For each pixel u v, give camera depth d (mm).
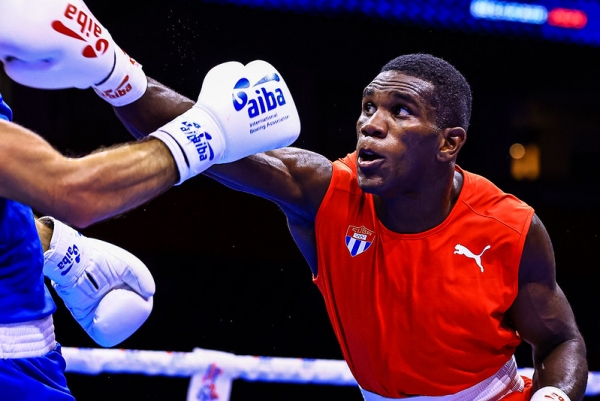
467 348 2008
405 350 2018
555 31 8008
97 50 1527
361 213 2041
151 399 5102
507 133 8102
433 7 7723
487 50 7961
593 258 6469
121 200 1432
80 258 1991
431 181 1956
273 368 3240
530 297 2045
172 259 5996
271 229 6047
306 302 6148
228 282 6086
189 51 6355
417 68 1943
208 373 3182
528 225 1999
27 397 1568
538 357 2154
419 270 1986
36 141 1380
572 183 8062
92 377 5074
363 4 7488
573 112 8156
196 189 5984
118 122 6285
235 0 6723
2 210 1570
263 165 1971
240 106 1614
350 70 7559
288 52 7285
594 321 6367
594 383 3494
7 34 1406
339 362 3324
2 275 1569
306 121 7492
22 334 1591
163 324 5910
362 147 1907
